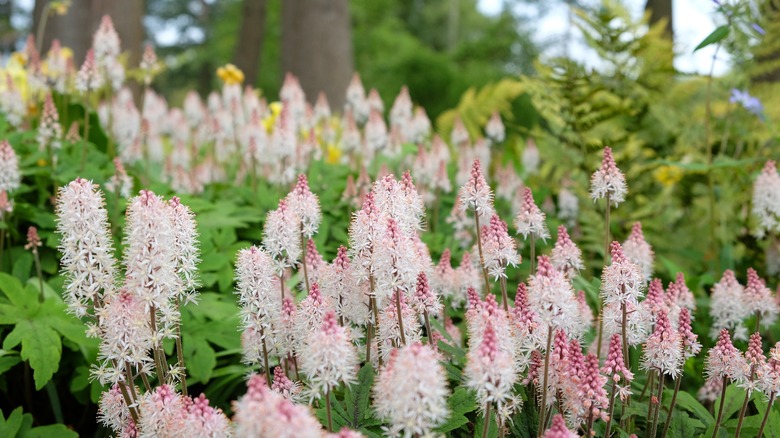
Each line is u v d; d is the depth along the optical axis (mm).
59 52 1308
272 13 5715
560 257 711
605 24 1303
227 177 1555
